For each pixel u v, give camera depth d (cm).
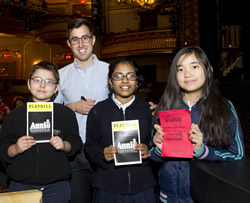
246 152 305
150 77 1554
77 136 177
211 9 899
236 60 922
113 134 159
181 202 144
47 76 169
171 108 158
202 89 151
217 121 138
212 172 92
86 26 213
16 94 889
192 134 128
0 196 90
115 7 1606
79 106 199
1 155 155
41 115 158
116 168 165
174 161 150
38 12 1448
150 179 166
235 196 76
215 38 896
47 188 159
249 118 325
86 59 219
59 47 1709
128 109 175
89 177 214
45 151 160
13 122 161
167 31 1378
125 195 161
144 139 172
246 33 853
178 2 1066
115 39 1475
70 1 1695
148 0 1205
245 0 793
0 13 1304
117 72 171
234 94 392
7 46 1766
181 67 149
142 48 1402
